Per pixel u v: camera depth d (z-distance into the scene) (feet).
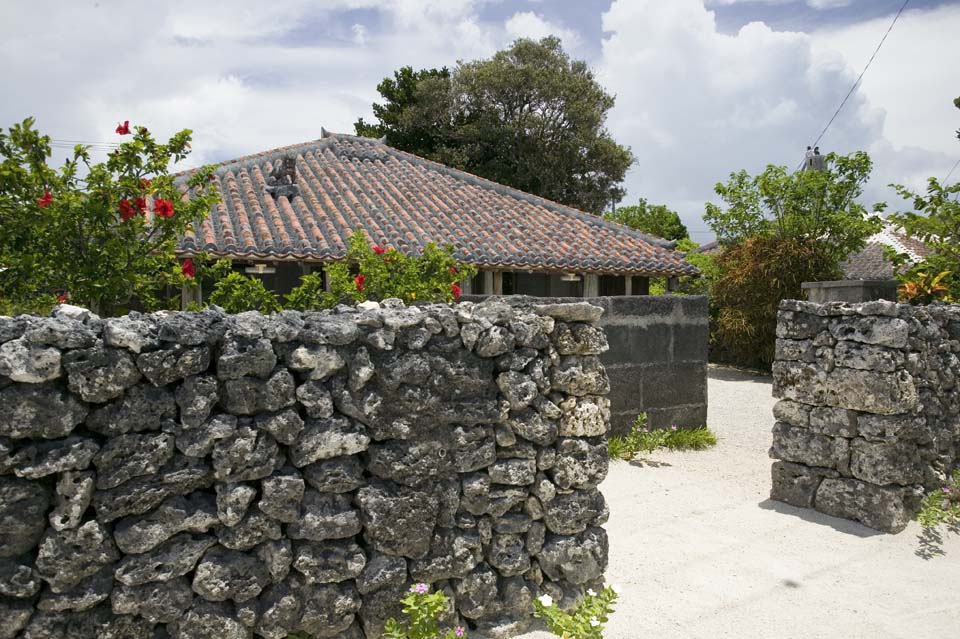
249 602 9.43
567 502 11.84
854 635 11.94
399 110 96.99
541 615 11.05
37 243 14.07
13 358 7.78
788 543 15.85
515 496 11.47
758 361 53.88
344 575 9.98
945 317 19.17
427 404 10.65
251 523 9.32
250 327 9.30
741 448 25.22
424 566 10.65
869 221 51.55
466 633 11.12
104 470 8.43
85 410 8.36
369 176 42.70
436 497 10.78
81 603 8.34
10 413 7.88
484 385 11.22
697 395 26.18
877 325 16.65
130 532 8.58
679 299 25.54
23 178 13.87
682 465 22.52
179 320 8.98
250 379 9.35
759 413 33.47
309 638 9.86
